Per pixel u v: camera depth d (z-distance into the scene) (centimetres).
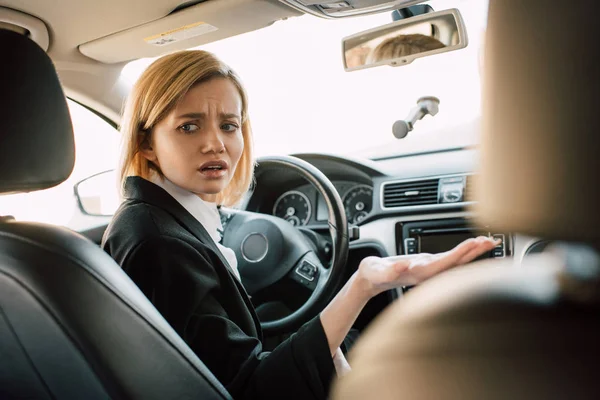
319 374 93
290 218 243
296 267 191
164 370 85
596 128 38
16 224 86
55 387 89
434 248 220
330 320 94
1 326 85
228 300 112
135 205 113
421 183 222
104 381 81
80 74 220
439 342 45
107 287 81
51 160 90
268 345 192
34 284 78
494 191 42
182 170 117
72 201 240
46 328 80
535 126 40
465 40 179
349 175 238
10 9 177
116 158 125
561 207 40
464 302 47
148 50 212
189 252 106
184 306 102
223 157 118
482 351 44
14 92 86
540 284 48
